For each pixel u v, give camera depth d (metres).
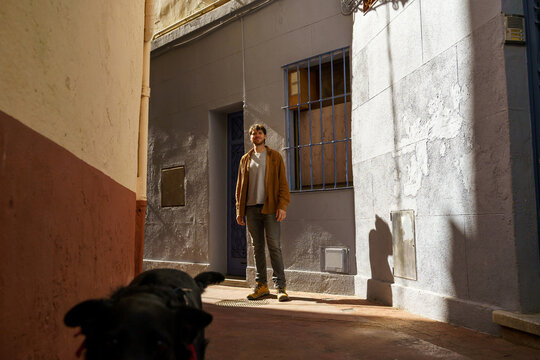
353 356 3.38
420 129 4.80
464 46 4.12
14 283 1.84
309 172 6.90
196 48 8.59
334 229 6.49
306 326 4.32
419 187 4.81
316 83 6.98
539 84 3.74
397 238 5.24
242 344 3.69
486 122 3.87
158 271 2.35
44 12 2.18
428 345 3.59
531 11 3.78
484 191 3.89
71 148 2.54
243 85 7.70
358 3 6.21
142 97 5.46
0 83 1.73
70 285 2.49
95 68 3.06
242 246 7.98
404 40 5.11
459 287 4.21
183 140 8.72
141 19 5.05
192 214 8.41
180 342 1.73
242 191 6.26
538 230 3.63
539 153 3.69
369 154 5.94
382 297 5.52
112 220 3.49
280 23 7.25
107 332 1.58
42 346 2.12
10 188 1.81
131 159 4.44
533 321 3.34
